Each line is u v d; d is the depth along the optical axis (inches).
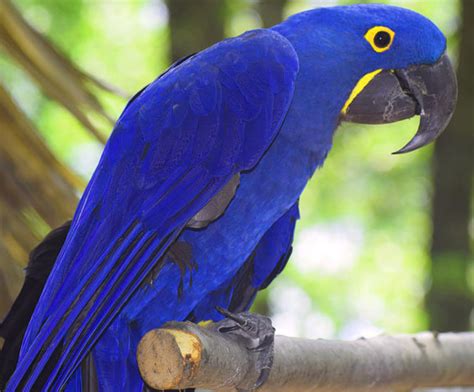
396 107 288.5
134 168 267.3
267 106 270.5
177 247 267.6
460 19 706.8
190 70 277.1
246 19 759.1
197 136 268.2
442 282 678.5
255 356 247.0
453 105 290.2
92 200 266.5
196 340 217.9
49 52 343.6
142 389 268.7
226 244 273.0
